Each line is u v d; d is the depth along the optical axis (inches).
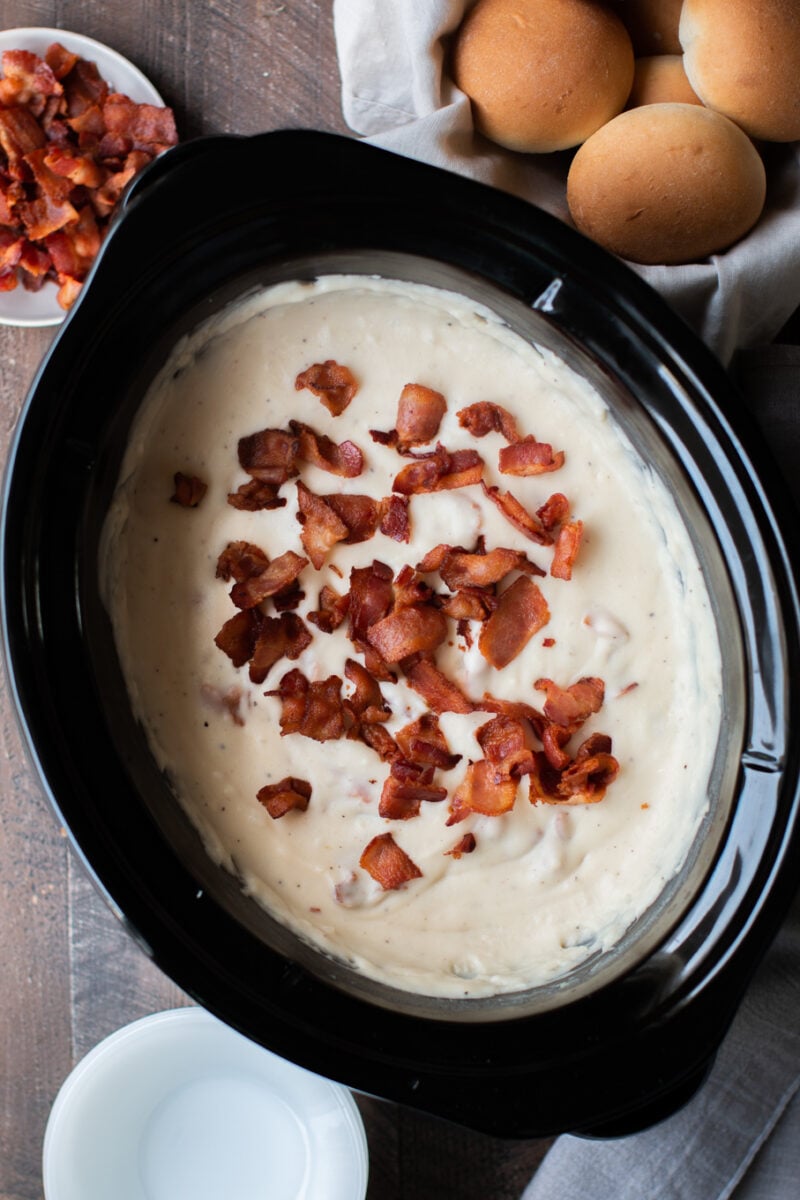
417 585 23.7
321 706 23.6
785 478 24.5
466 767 24.0
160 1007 27.9
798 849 23.6
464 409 24.1
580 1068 23.3
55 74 27.1
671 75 26.0
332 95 27.5
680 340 23.7
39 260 27.3
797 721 23.8
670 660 24.5
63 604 22.2
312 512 23.6
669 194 24.8
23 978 27.9
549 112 25.2
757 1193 26.8
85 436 22.2
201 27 27.5
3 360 27.5
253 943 23.1
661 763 24.6
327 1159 27.1
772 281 25.7
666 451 24.1
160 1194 27.3
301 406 23.8
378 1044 23.0
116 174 27.6
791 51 24.7
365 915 24.0
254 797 23.8
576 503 24.4
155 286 22.3
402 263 23.7
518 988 24.0
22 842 27.6
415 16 24.7
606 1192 26.6
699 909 23.9
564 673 24.3
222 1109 27.5
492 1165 27.8
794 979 26.7
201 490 23.6
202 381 23.7
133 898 22.2
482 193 23.1
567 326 23.9
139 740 23.3
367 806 23.9
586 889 24.4
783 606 23.8
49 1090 28.0
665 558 24.5
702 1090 26.7
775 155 26.1
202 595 23.7
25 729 21.6
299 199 22.7
